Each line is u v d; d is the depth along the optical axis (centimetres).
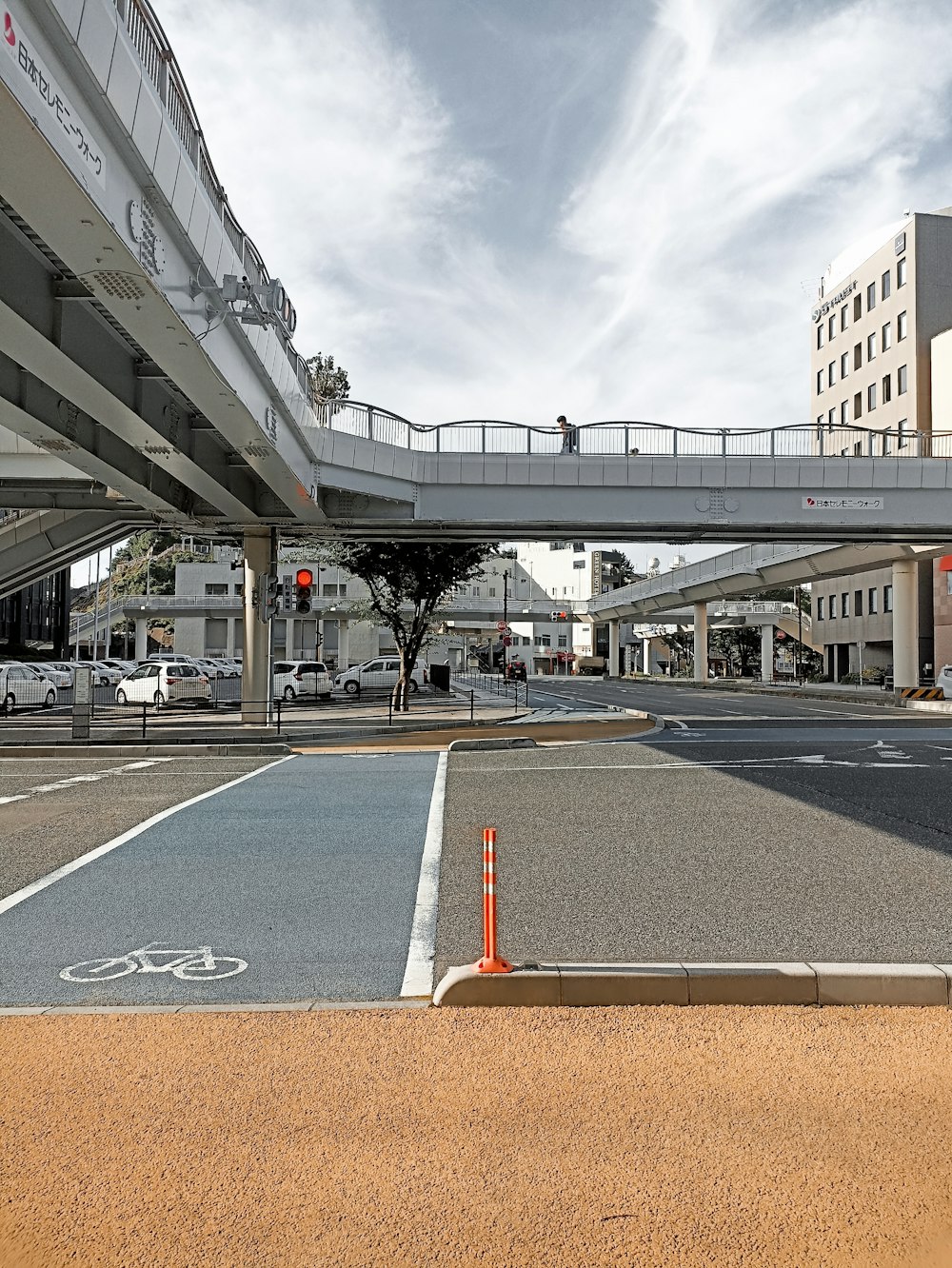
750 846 996
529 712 3350
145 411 1697
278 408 1952
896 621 4491
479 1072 447
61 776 1664
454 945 663
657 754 1891
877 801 1283
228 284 1338
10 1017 526
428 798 1341
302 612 2466
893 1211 333
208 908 760
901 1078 436
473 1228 325
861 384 6400
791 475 2914
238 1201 340
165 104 1130
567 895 798
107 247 1030
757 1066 450
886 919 718
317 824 1130
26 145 817
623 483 2866
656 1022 507
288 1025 510
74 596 13438
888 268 6025
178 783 1531
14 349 1330
